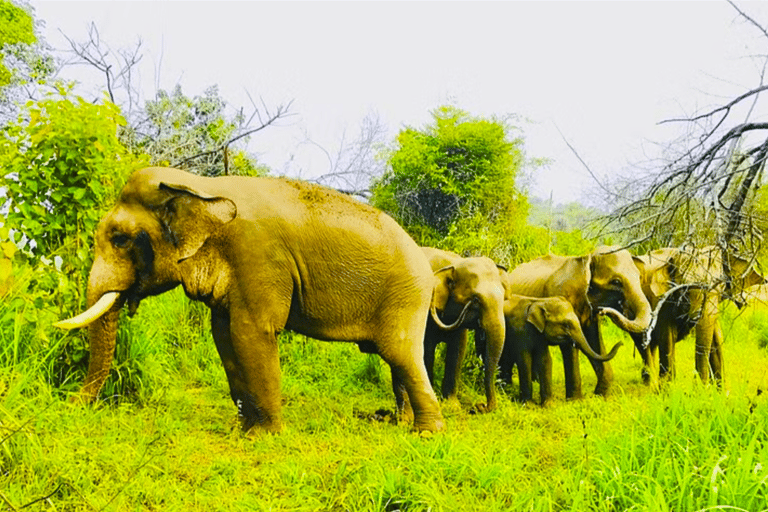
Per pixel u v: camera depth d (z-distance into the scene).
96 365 4.91
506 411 6.11
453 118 14.45
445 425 5.41
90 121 5.32
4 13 15.57
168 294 7.59
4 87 11.45
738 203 4.97
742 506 3.24
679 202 4.94
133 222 4.79
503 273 7.44
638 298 7.27
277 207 4.96
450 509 3.46
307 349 7.74
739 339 10.45
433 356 7.14
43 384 4.47
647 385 7.69
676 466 3.56
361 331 5.25
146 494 3.63
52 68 13.95
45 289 5.12
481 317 6.59
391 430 5.20
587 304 7.59
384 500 3.65
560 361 9.58
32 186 5.07
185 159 8.70
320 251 5.02
